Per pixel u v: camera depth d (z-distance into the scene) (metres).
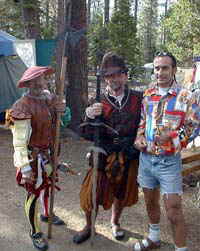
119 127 2.93
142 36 42.81
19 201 4.09
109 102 2.93
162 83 2.70
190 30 18.55
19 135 2.84
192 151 4.17
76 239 3.23
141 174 2.94
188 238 3.33
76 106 7.17
